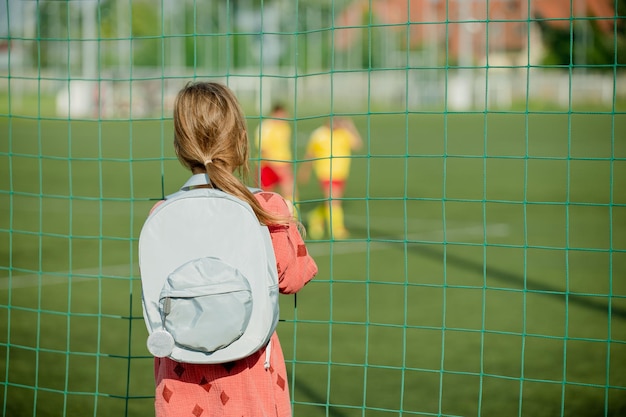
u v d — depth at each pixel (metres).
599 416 4.24
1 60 39.00
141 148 23.84
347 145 10.93
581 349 5.46
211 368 2.32
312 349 5.56
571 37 3.03
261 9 3.15
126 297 7.30
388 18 47.53
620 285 7.57
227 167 2.41
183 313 2.21
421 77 45.34
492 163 20.78
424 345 5.63
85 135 27.98
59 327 6.19
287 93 31.62
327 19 47.44
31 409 4.42
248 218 2.29
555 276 8.03
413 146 24.59
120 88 32.84
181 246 2.29
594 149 22.77
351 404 4.50
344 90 45.50
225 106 2.40
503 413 4.32
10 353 5.47
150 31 51.47
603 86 40.25
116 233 11.25
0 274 8.29
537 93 41.94
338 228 10.82
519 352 5.42
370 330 6.04
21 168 19.59
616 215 12.21
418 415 4.32
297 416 4.31
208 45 46.97
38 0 3.59
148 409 4.47
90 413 4.39
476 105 41.62
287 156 11.46
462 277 8.06
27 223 12.21
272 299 2.28
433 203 14.03
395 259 9.12
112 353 5.52
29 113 35.84
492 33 43.66
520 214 12.55
